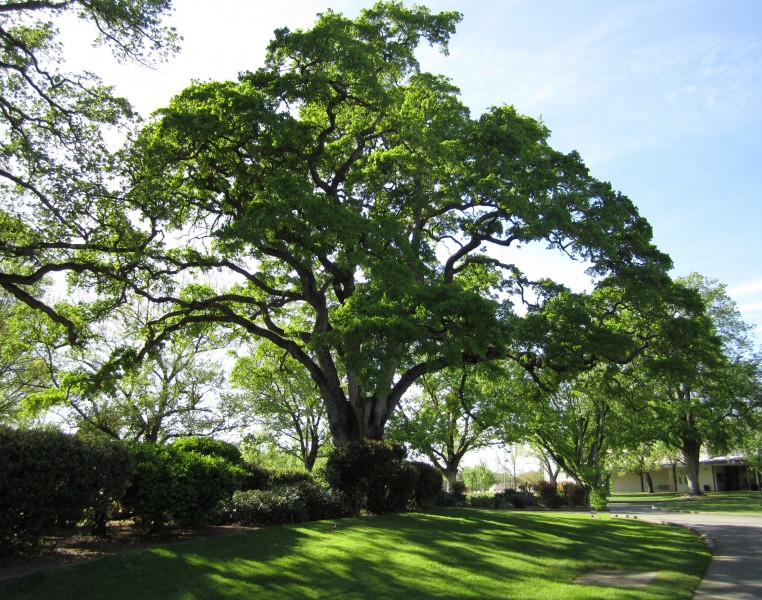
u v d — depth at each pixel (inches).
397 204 855.7
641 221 864.9
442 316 635.5
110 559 359.3
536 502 1546.5
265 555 410.3
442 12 881.5
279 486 643.5
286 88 707.4
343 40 721.0
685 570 428.1
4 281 625.9
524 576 396.8
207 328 914.7
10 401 1117.1
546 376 890.7
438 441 1389.0
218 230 693.3
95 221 660.1
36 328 811.4
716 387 991.6
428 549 474.3
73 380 728.3
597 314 834.8
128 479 426.3
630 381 993.5
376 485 696.4
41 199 625.9
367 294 744.3
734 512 1151.0
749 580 386.9
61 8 582.9
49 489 353.4
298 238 682.2
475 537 550.9
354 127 797.2
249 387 1301.7
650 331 873.5
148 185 665.6
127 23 596.1
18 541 354.0
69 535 436.1
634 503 1715.1
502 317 741.9
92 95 631.2
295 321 1069.8
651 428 1664.6
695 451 2059.5
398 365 652.7
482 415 1403.8
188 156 713.0
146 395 1116.5
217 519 539.8
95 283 766.5
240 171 732.0
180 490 460.4
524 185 806.5
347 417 789.2
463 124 861.8
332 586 346.3
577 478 1566.2
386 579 369.1
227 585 331.6
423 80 872.9
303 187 655.8
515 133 834.2
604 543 573.6
